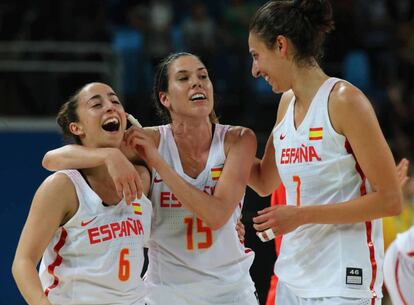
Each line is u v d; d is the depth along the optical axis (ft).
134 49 68.64
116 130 26.61
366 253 25.80
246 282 28.02
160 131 28.14
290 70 26.05
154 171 27.45
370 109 25.13
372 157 24.88
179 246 27.48
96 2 65.67
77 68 60.13
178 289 27.45
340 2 75.20
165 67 27.89
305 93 26.03
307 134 25.80
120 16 77.82
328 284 25.72
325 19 25.98
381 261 26.45
